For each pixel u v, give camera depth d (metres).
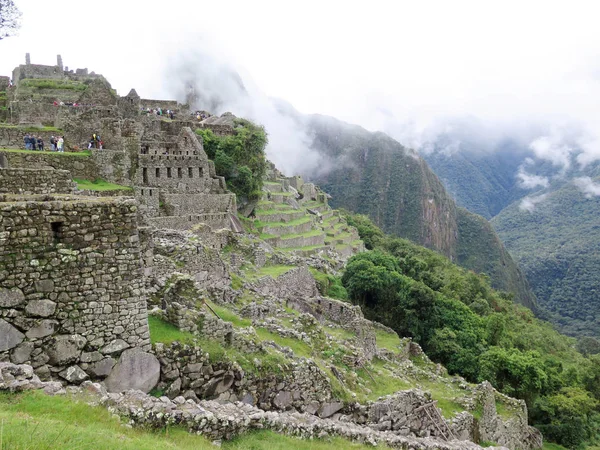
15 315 10.97
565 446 48.34
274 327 24.25
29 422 8.88
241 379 15.77
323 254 72.06
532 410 49.62
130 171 43.28
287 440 14.41
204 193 49.97
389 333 46.94
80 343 11.79
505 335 70.81
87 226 11.98
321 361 23.20
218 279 27.42
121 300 12.49
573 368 67.06
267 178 102.62
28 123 48.09
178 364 13.88
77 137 43.47
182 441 11.28
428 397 25.70
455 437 26.12
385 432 19.58
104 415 10.65
